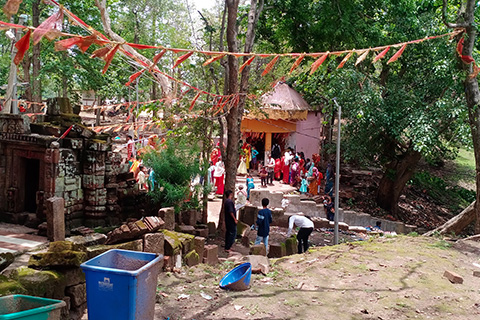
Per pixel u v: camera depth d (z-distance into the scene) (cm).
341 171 2711
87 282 468
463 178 3341
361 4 2061
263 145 2852
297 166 2353
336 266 850
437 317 611
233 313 609
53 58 2377
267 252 1207
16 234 859
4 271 541
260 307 631
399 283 749
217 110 1384
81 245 608
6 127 959
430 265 866
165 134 1422
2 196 974
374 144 2370
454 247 1052
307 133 2750
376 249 986
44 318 388
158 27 3153
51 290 541
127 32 3234
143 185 1509
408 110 2061
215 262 959
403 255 934
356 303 656
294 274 812
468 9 1181
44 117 1010
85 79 2405
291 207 1977
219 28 1867
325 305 646
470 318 611
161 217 891
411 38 2031
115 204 1073
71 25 1981
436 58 1973
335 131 3008
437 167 3481
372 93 2017
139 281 463
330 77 2206
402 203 2602
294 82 2708
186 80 1605
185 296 663
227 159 1444
